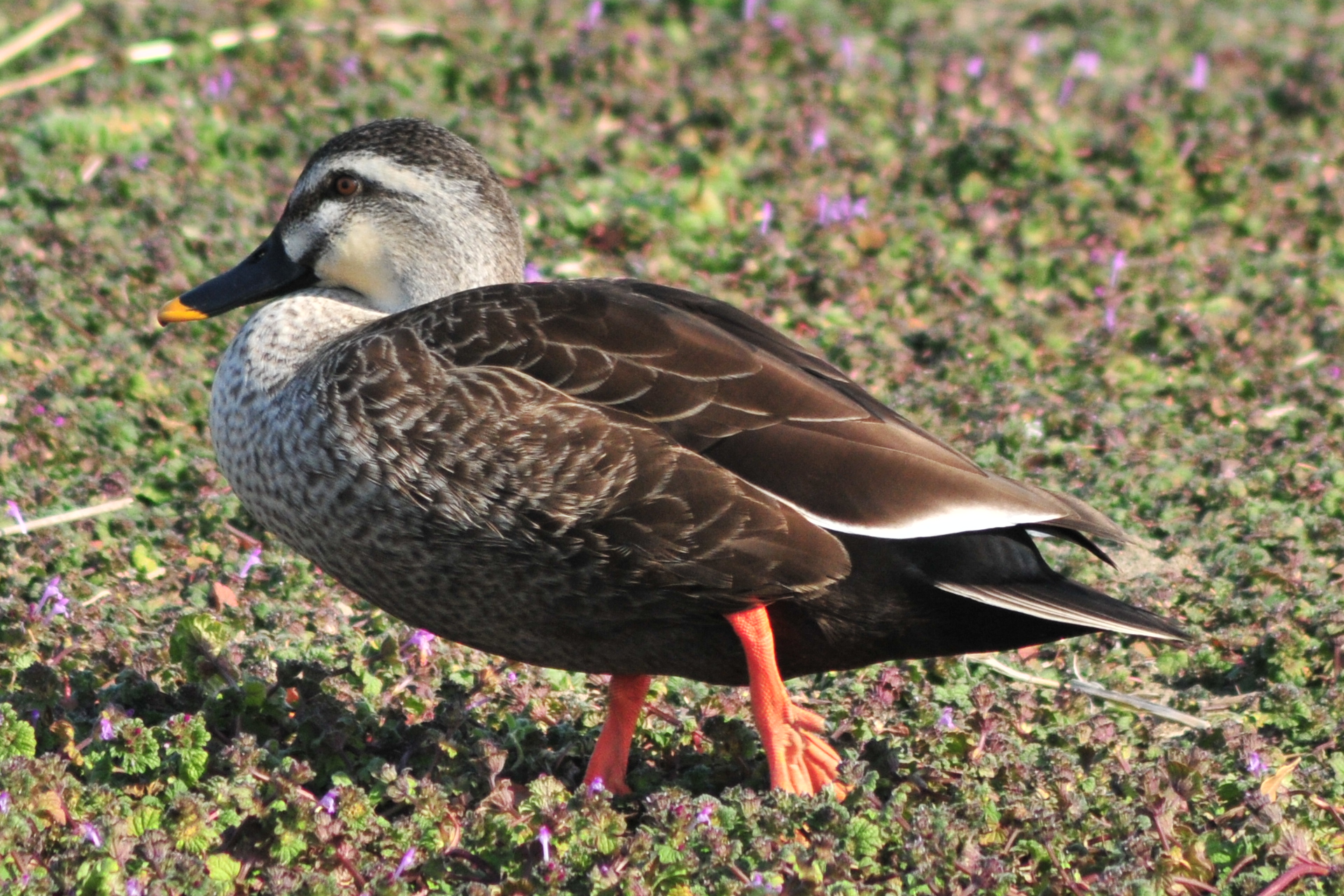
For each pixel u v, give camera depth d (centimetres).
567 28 2078
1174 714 971
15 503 1147
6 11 2028
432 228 1003
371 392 836
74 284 1446
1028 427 1275
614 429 801
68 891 711
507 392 815
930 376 1383
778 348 870
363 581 875
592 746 923
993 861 738
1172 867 752
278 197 1616
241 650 963
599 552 809
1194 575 1117
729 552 798
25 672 880
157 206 1552
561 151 1747
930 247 1552
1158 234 1612
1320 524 1147
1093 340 1430
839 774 841
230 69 1877
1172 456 1262
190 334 1398
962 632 834
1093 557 1123
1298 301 1470
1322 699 959
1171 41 2231
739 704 935
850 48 2022
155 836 722
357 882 746
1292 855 756
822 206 1586
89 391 1316
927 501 791
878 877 775
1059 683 1016
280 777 772
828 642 843
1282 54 2097
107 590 1059
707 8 2206
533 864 749
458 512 821
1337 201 1650
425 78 1912
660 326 837
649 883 737
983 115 1872
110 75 1833
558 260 1531
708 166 1706
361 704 895
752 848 748
